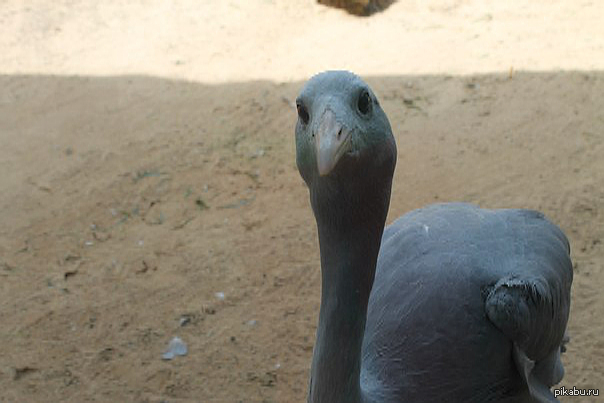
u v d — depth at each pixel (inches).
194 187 302.5
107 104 356.8
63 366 232.2
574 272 246.4
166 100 356.5
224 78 368.2
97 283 261.6
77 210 295.6
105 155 324.2
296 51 383.9
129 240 279.3
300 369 225.3
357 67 364.5
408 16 405.1
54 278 264.8
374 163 121.3
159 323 244.4
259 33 401.4
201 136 330.6
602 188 281.6
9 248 279.1
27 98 364.8
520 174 292.0
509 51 366.6
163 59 386.0
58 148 331.0
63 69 384.2
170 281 260.1
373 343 152.8
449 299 154.3
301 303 247.3
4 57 394.6
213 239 276.4
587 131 311.3
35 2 437.4
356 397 132.6
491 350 153.1
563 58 357.1
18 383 227.5
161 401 218.8
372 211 125.3
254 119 338.0
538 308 153.9
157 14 424.8
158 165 315.9
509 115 324.5
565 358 219.0
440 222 174.1
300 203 290.5
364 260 127.8
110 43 402.6
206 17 418.3
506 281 152.6
